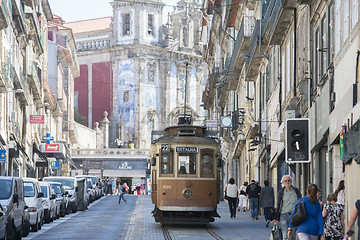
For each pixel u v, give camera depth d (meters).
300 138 19.45
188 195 30.16
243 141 52.53
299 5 28.47
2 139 48.69
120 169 112.81
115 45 121.12
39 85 72.69
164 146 30.53
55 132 94.44
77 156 110.62
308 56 26.88
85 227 32.16
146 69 119.62
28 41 63.16
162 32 122.38
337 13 21.88
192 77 125.50
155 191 31.36
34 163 73.25
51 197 35.06
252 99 47.31
